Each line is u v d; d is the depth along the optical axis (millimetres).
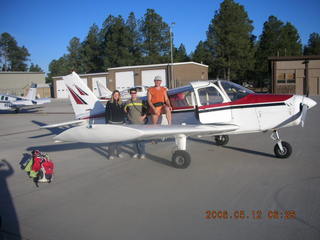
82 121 6949
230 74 47188
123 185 4223
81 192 4004
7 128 11500
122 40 54062
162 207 3389
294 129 8625
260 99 5320
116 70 35594
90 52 60344
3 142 8234
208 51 47031
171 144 6953
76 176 4738
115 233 2820
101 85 24094
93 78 38438
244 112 5367
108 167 5195
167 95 5711
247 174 4484
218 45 45281
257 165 4957
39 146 7391
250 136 7676
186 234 2744
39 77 47625
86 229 2926
